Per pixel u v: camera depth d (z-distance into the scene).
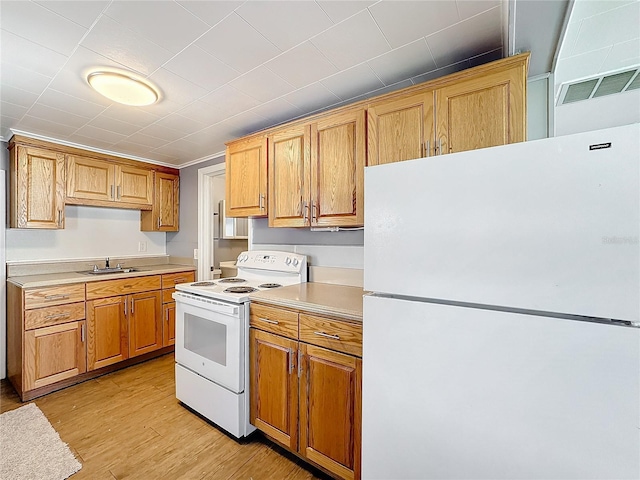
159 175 3.50
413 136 1.59
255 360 1.81
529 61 1.43
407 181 0.98
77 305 2.50
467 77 1.44
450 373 0.90
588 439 0.72
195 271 3.44
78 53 1.47
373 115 1.72
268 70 1.64
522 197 0.80
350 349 1.42
